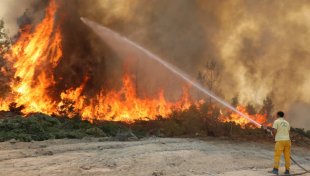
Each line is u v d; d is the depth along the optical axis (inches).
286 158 356.8
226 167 375.6
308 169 390.9
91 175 313.3
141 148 459.8
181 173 336.2
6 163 348.2
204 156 424.8
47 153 404.8
